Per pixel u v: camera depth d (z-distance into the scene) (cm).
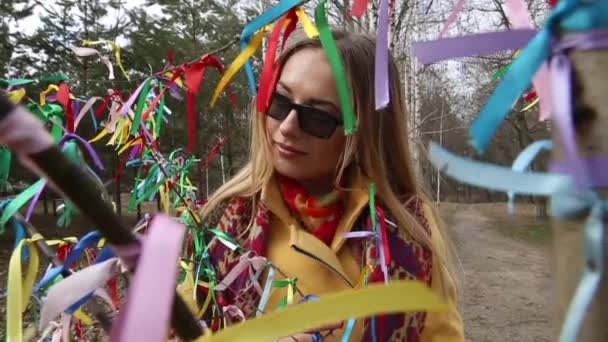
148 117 107
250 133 124
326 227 107
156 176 116
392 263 103
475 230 923
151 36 744
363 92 105
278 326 22
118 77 358
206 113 766
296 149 101
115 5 739
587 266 23
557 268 25
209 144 753
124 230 23
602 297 22
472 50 31
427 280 104
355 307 21
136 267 22
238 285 100
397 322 98
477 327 449
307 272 104
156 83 106
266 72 82
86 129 410
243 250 103
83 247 58
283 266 105
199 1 779
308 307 22
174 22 779
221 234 100
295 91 99
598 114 23
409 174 116
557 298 25
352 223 105
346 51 102
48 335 64
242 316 90
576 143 23
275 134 103
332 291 102
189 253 105
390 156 114
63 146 74
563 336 23
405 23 478
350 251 108
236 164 751
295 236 102
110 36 734
